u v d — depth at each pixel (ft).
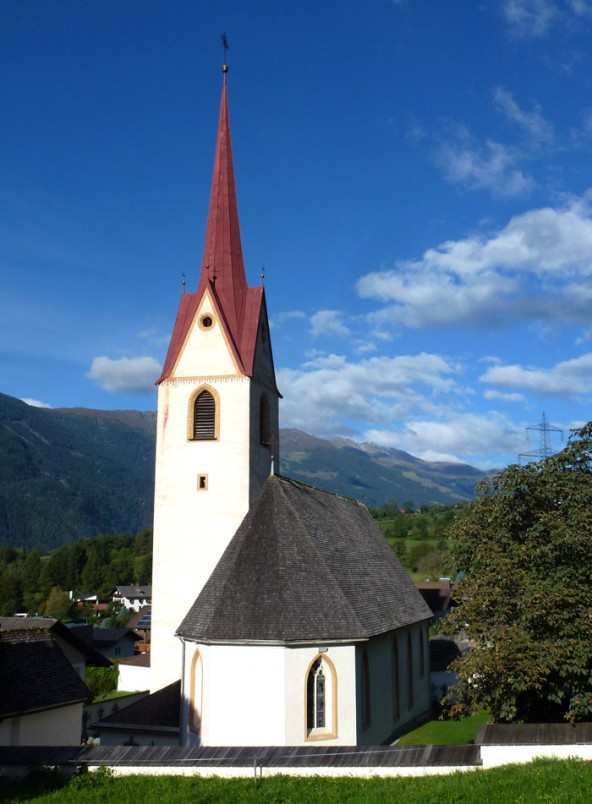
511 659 87.51
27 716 104.42
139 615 435.53
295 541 120.98
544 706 97.81
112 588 581.53
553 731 81.10
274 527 121.39
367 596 132.36
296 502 132.87
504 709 90.27
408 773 80.94
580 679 88.33
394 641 142.92
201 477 155.22
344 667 112.88
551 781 68.95
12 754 88.53
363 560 147.02
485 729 82.38
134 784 81.15
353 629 114.11
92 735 168.86
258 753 85.76
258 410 162.71
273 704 106.93
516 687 86.28
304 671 109.19
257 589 113.29
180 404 158.61
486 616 95.86
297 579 115.34
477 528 101.40
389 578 157.17
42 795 78.43
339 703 111.45
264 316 168.76
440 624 98.58
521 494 101.09
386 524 597.93
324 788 76.79
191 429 157.07
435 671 211.82
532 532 95.50
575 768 72.59
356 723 112.98
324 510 147.54
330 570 121.49
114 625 448.65
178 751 87.35
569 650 85.92
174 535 154.20
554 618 86.94
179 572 152.76
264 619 109.81
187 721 116.37
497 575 93.86
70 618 483.10
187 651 119.03
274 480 131.03
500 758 79.61
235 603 112.37
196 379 158.40
